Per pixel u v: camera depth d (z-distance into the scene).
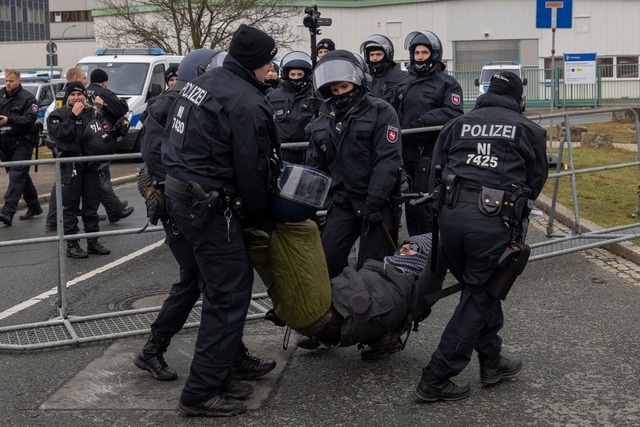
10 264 8.93
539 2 19.77
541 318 6.33
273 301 4.90
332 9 38.06
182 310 5.21
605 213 10.59
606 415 4.57
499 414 4.62
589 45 38.16
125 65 20.19
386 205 5.80
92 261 8.98
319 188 4.66
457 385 4.86
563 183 13.21
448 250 4.79
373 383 5.12
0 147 11.13
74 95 9.03
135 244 9.81
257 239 4.73
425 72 8.33
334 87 5.68
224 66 4.58
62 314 6.48
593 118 29.03
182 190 4.56
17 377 5.40
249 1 28.08
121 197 13.71
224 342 4.64
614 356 5.47
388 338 5.14
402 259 5.30
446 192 4.73
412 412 4.68
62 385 5.23
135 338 6.16
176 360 5.66
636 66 36.62
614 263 8.00
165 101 5.21
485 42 38.69
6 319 6.84
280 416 4.68
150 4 28.66
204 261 4.59
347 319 4.88
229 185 4.56
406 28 38.78
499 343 4.99
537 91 36.94
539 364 5.37
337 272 5.88
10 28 100.31
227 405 4.68
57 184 6.36
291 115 8.34
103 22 33.41
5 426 4.64
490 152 4.68
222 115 4.47
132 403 4.93
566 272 7.69
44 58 52.97
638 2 37.66
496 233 4.60
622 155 16.69
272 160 4.65
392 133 5.67
